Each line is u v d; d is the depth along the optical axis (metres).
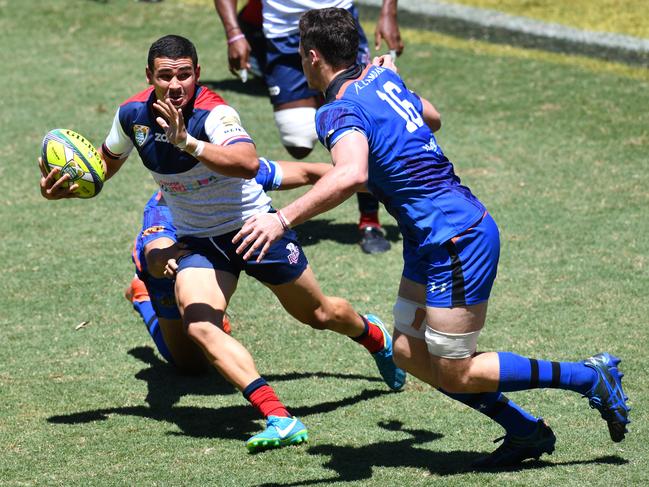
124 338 23.22
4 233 29.55
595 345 21.95
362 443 18.02
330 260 27.66
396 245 28.73
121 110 18.16
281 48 28.66
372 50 45.41
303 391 20.41
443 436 18.28
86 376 21.23
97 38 49.31
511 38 47.28
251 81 43.66
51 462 17.41
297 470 16.92
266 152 35.62
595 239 27.80
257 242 15.03
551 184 31.91
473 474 16.56
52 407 19.77
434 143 16.36
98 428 18.83
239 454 17.66
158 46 17.16
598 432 18.16
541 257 26.78
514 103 39.38
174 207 18.56
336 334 23.27
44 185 18.48
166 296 20.09
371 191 16.38
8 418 19.23
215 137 17.27
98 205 31.69
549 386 16.36
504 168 33.31
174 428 18.84
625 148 34.75
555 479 16.27
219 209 18.17
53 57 46.62
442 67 43.47
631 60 43.91
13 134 37.41
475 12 51.75
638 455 17.16
